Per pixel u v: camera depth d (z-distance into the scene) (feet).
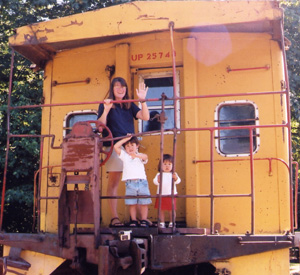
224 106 20.49
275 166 19.54
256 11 16.53
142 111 17.88
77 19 17.89
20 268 17.47
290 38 39.37
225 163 19.95
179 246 15.52
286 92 15.98
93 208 15.21
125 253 14.61
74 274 20.31
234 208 19.61
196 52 20.74
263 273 15.99
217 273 16.06
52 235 16.69
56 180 21.86
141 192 17.39
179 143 20.59
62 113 22.27
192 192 19.65
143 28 17.17
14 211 45.21
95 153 15.44
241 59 20.47
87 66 22.08
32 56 21.95
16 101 41.63
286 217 19.17
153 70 21.25
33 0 40.40
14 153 40.14
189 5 16.90
